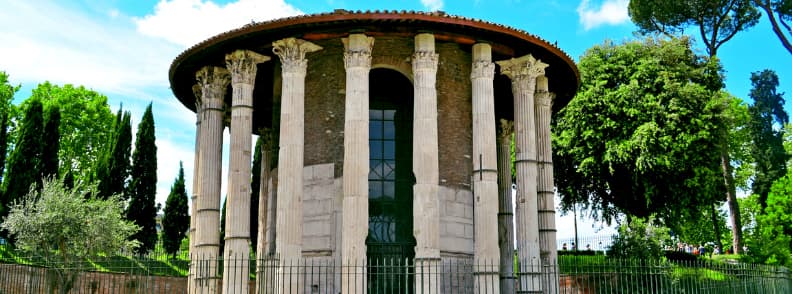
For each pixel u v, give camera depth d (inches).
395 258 1047.6
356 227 923.4
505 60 1111.0
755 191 2765.7
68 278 1088.2
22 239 1122.0
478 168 998.4
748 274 1066.1
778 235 2348.7
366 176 943.7
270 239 1123.3
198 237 1071.0
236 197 1015.0
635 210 1883.6
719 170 1812.3
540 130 1171.9
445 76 1095.6
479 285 953.5
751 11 2162.9
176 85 1229.1
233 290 986.7
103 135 2278.5
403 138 1106.1
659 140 1724.9
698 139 1742.1
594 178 1893.5
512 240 1301.7
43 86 2249.0
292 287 928.3
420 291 926.4
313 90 1083.9
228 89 1255.5
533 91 1107.9
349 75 973.2
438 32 1008.2
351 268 912.9
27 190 1519.4
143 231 1704.0
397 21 973.2
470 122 1108.5
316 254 1027.3
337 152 1050.7
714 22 2165.4
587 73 1893.5
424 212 940.6
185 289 1349.7
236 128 1035.9
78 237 1115.3
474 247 1026.1
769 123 3090.6
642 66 1830.7
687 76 1862.7
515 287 1194.6
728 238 2935.5
